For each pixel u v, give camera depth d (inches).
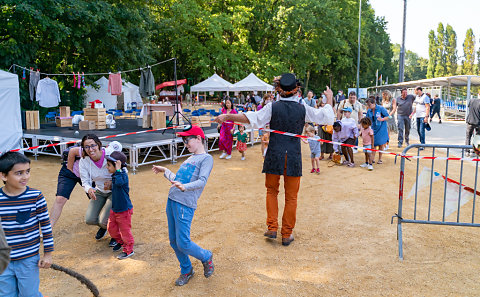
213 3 1456.7
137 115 933.8
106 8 706.2
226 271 159.3
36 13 561.9
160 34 1475.1
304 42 1549.0
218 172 353.1
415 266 163.2
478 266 162.7
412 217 224.4
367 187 294.7
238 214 234.2
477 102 402.3
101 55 852.6
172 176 148.7
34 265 108.7
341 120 379.2
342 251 179.0
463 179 318.3
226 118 179.6
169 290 143.9
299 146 184.7
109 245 187.6
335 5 1652.3
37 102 684.1
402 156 180.7
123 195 167.5
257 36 1514.5
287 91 181.5
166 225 216.5
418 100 462.9
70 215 235.1
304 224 215.6
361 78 2135.8
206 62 1369.3
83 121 515.2
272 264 165.8
